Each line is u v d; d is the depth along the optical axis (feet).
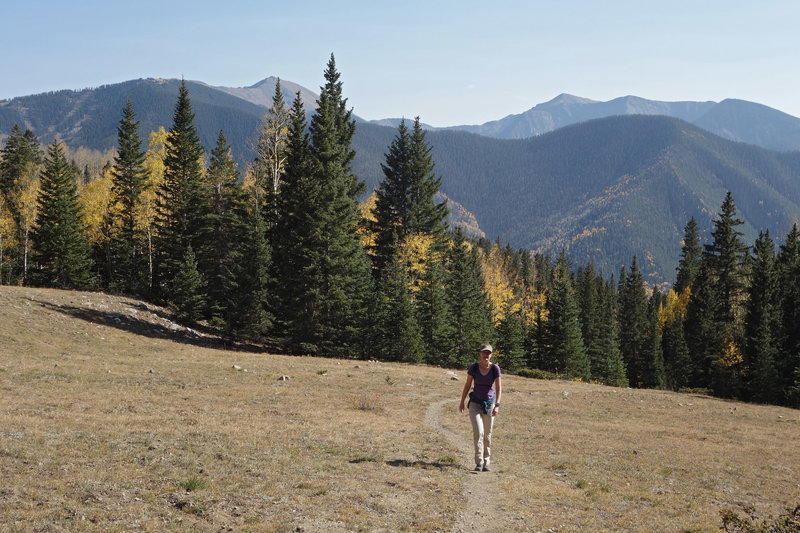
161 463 33.55
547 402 100.01
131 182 207.51
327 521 26.32
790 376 202.08
